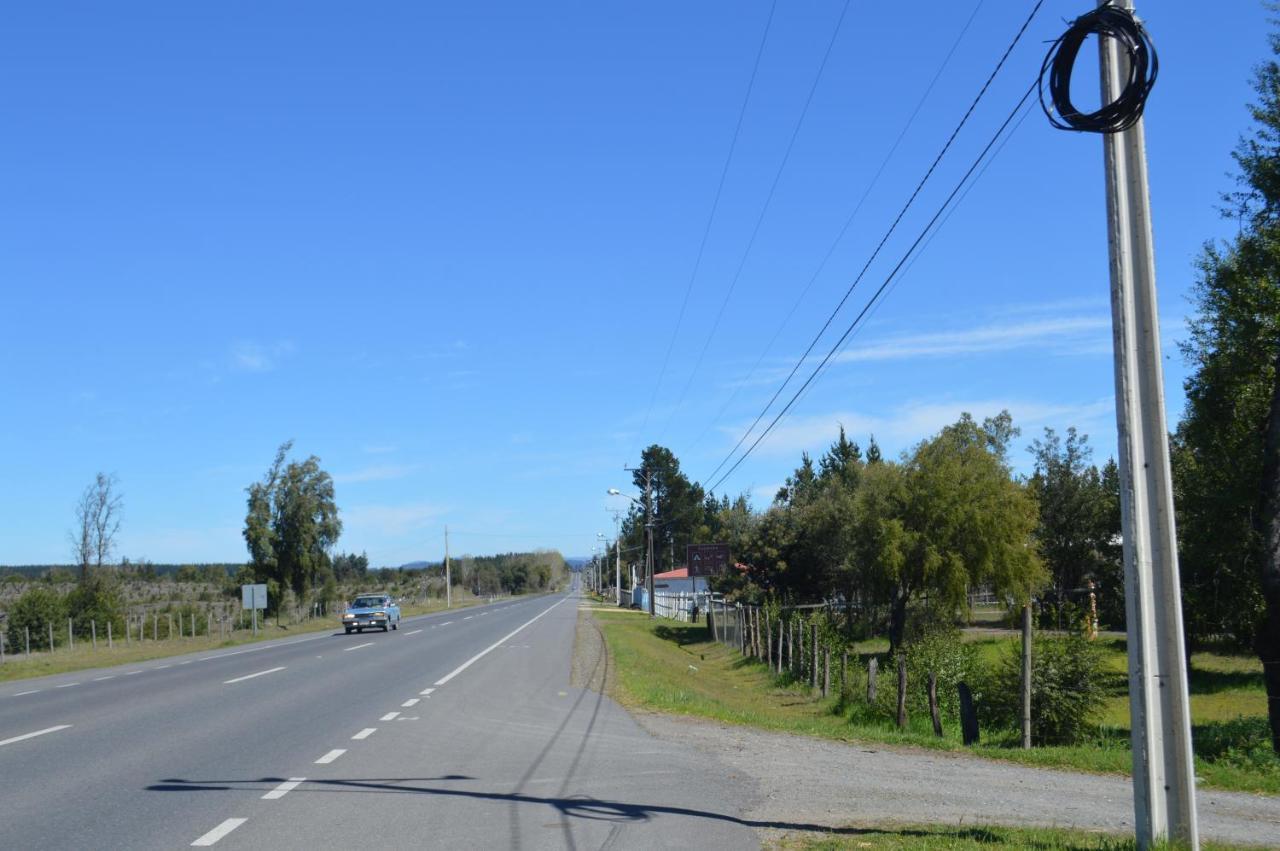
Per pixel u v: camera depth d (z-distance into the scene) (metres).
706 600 59.16
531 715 15.94
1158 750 6.58
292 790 9.70
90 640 50.31
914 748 13.46
